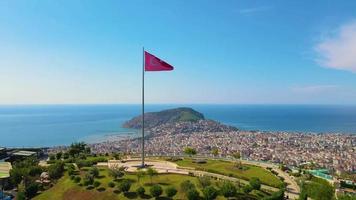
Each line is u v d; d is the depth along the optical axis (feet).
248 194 206.80
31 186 225.97
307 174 308.19
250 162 362.94
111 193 200.75
